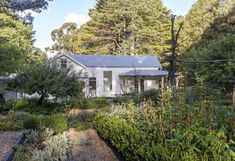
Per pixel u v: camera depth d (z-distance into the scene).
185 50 39.28
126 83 30.41
